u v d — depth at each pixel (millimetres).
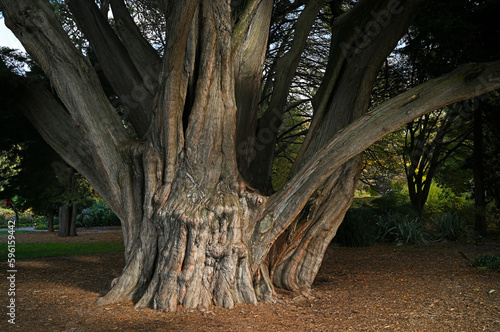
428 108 5000
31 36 5715
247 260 5434
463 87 4906
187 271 5141
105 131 5973
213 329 4344
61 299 5535
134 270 5586
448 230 12672
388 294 5887
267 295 5578
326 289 6387
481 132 13500
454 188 18391
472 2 8172
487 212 15406
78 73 5855
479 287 6027
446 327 4332
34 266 8461
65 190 11961
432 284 6410
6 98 6559
